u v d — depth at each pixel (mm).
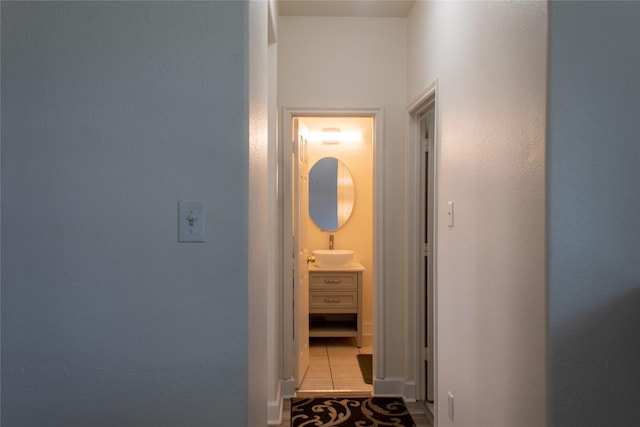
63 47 1324
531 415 1489
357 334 4340
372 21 3258
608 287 1394
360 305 4312
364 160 4625
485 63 1821
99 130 1334
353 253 4422
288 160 3266
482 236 1863
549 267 1387
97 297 1341
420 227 3191
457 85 2158
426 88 2688
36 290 1331
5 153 1318
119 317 1346
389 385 3273
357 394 3312
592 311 1394
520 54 1538
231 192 1351
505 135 1653
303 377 3588
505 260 1661
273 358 2859
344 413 2998
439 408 2459
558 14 1371
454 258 2217
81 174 1332
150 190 1343
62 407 1342
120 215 1341
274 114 2871
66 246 1332
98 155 1334
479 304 1897
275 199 2910
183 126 1345
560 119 1378
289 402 3176
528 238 1497
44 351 1334
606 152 1386
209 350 1360
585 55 1378
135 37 1336
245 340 1361
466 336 2047
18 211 1324
